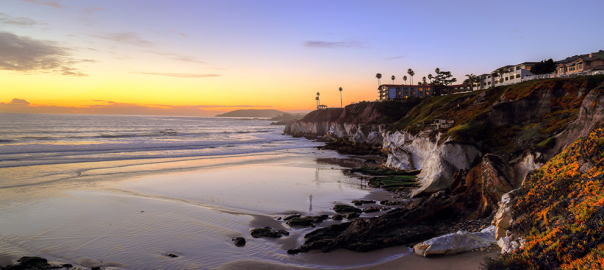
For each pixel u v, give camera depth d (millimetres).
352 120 95812
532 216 14086
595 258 9648
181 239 18609
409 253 15734
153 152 58906
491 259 13125
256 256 16516
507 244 13992
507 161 22766
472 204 21438
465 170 26328
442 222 20141
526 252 12047
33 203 24984
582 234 10875
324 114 120812
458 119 42875
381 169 43094
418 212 20500
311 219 22219
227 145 76375
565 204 12969
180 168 43188
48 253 16438
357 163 51188
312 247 17172
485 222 18547
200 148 68188
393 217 20594
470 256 14234
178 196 28422
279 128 190625
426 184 30484
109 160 48344
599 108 19094
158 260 15906
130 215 22578
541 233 12500
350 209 24906
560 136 22172
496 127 33062
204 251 17047
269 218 22922
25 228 19719
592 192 12320
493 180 20938
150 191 30016
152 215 22688
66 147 59219
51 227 19953
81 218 21734
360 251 16484
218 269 14969
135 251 16859
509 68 78875
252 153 63625
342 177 38688
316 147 78125
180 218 22234
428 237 17750
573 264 10078
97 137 84875
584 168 14617
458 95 60781
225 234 19609
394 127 63500
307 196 29344
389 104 90625
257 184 33812
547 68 62531
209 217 22672
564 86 34500
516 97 36812
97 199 26547
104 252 16656
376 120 84250
